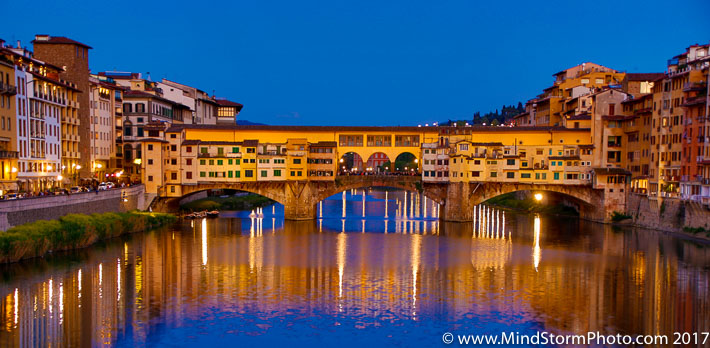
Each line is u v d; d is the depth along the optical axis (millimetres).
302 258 94312
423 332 63000
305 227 128875
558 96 180125
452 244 108188
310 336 61781
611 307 70562
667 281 81000
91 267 84125
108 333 61344
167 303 70375
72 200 98875
